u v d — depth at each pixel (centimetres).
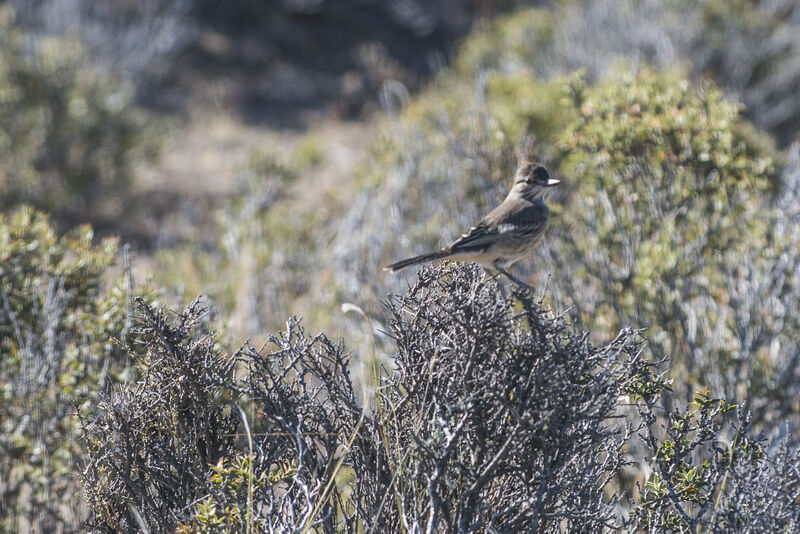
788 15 3491
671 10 3144
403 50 4150
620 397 866
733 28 3127
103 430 893
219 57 3909
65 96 2650
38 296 1217
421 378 832
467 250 989
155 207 2833
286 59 3975
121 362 1127
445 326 839
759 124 2944
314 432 861
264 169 2358
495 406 800
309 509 762
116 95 2766
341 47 4094
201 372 876
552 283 1330
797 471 859
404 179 1970
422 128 2297
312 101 3772
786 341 1307
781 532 806
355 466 855
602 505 852
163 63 3688
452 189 1834
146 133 2833
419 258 988
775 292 1317
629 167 1416
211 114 3544
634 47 2997
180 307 1255
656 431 1169
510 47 3181
